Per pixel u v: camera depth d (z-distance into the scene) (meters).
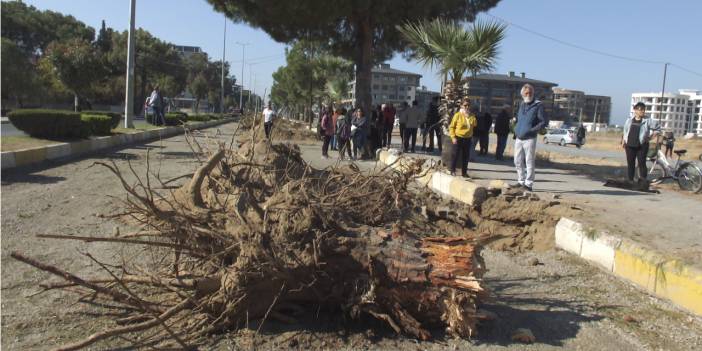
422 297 3.94
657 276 5.09
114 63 57.69
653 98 146.88
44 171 10.73
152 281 3.89
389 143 19.00
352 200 4.98
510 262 6.32
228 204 4.55
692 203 8.81
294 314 4.22
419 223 5.55
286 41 20.27
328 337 3.93
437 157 15.76
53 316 4.02
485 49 12.17
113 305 4.23
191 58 84.94
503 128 16.50
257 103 7.53
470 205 8.00
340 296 4.07
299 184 4.51
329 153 18.48
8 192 8.32
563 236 6.68
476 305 4.33
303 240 3.99
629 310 4.82
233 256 4.21
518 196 7.79
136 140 19.27
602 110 160.50
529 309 4.77
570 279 5.66
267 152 5.63
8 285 4.54
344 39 21.27
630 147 10.66
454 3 18.08
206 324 3.90
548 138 45.88
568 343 4.12
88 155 13.96
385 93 102.19
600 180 11.85
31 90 37.94
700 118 147.12
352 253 3.97
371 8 16.55
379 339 3.96
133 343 3.59
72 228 6.35
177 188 5.30
